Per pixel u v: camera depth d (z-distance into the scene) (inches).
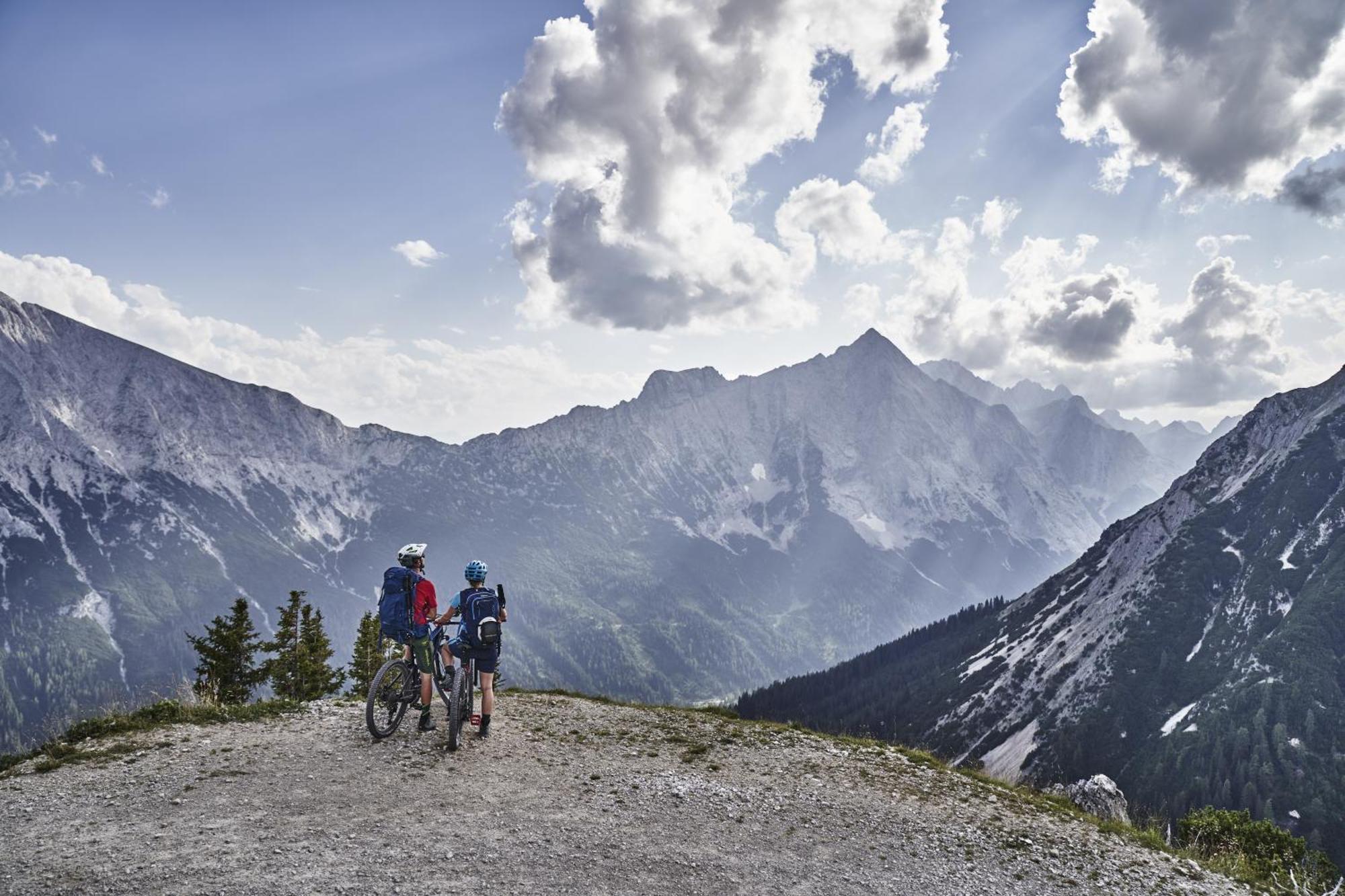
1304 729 5821.9
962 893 356.2
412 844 316.8
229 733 468.4
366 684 1796.3
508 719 577.6
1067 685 7534.5
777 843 381.7
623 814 390.3
